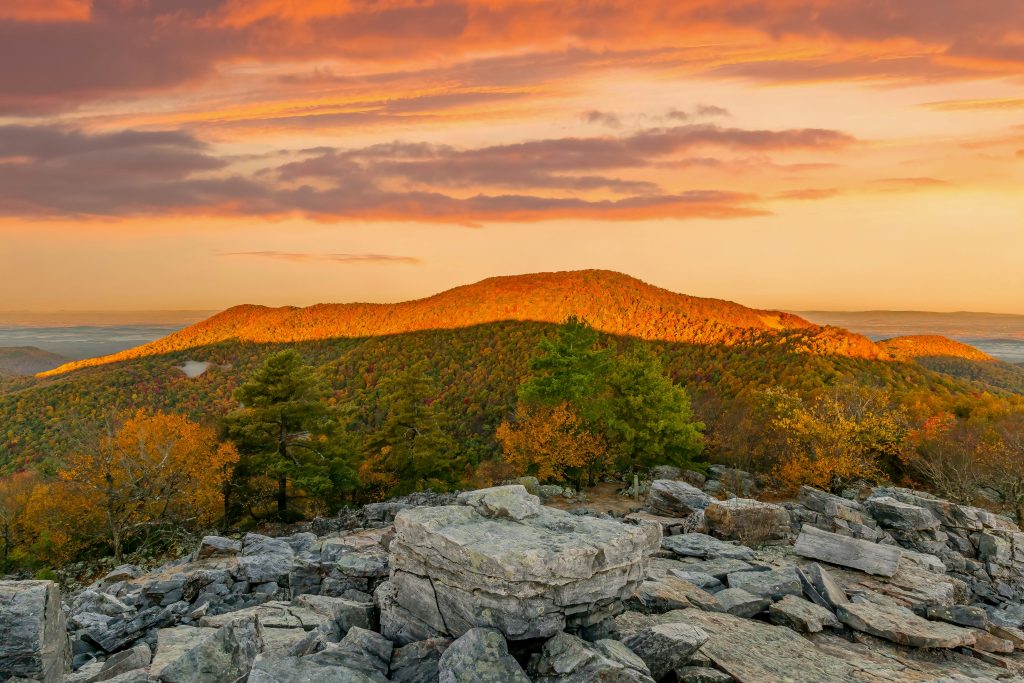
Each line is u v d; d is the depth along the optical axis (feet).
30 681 25.63
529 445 164.96
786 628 48.39
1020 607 71.20
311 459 172.24
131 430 155.53
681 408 189.26
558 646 33.63
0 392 631.15
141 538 149.18
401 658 35.40
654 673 36.73
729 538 78.84
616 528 40.09
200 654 35.22
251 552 84.99
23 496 163.12
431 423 186.50
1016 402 265.13
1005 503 144.87
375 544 79.36
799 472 148.46
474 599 35.04
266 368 176.76
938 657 47.85
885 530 86.07
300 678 31.17
